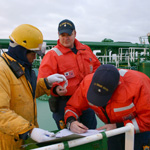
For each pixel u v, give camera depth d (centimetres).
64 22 209
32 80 142
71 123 144
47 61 206
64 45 212
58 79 166
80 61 215
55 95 206
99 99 126
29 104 134
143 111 136
